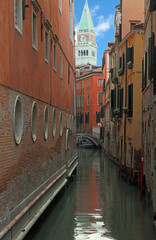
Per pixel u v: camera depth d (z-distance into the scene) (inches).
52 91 513.7
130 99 768.9
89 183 767.7
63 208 520.7
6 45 271.1
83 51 4429.1
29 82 355.9
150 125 498.9
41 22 421.4
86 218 462.3
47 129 467.5
